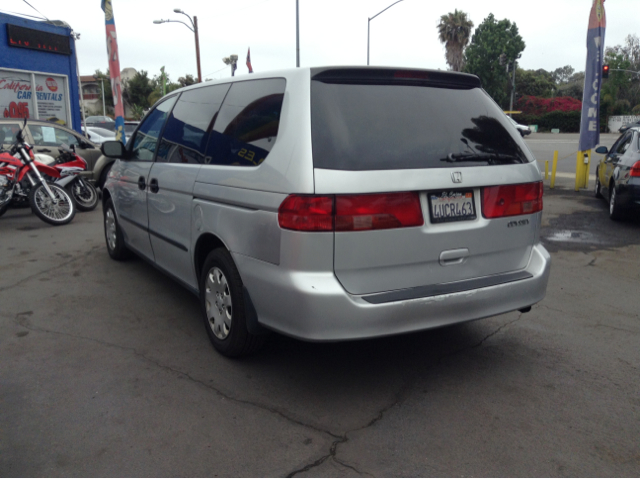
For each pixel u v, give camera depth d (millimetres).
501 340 4027
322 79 3061
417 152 3021
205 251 3910
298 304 2836
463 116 3330
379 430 2850
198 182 3717
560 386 3334
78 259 6281
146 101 57312
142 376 3422
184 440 2746
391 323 2904
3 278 5523
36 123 10367
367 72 3129
